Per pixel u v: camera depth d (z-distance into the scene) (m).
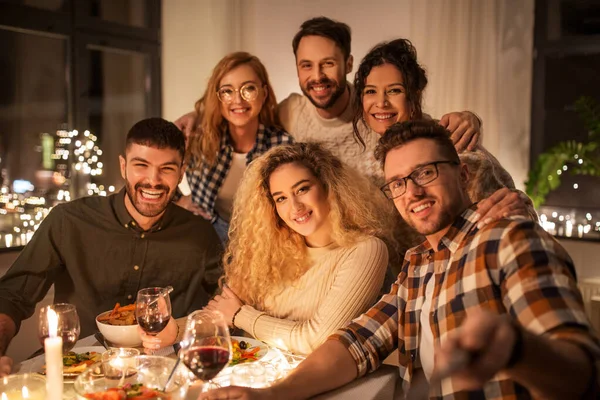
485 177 2.10
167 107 4.83
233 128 2.96
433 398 1.44
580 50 4.15
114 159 5.05
